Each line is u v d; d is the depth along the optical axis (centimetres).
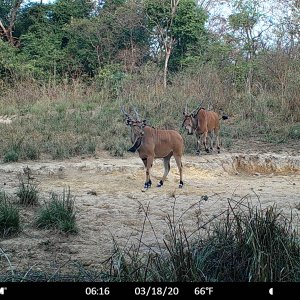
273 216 616
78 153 1436
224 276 484
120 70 2622
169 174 1305
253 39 2661
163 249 676
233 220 613
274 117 1905
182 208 935
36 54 2895
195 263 486
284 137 1706
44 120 1836
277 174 1442
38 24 3072
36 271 575
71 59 2916
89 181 1190
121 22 2922
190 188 1161
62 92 2252
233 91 2184
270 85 2255
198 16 2867
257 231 523
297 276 477
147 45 3027
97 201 978
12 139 1477
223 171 1393
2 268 600
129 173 1280
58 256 652
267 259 475
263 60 2328
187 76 2327
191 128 1474
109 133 1652
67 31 2988
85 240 728
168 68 2939
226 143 1619
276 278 465
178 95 2100
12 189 1042
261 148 1609
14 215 751
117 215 875
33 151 1380
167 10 2855
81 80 2628
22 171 1230
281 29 2473
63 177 1226
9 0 3209
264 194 1096
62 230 750
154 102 2028
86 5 3222
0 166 1271
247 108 1966
